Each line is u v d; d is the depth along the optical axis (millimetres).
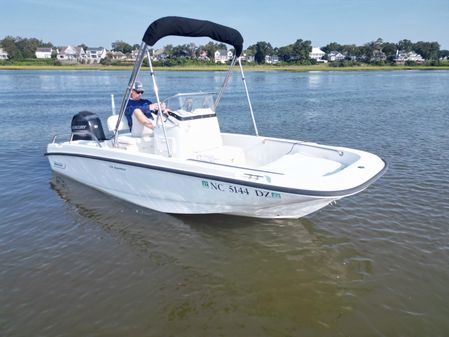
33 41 108750
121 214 5734
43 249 4773
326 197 4266
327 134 11969
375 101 22625
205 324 3508
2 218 5617
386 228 5301
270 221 5434
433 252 4668
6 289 3973
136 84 6438
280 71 81125
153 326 3473
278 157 6094
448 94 27359
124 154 5617
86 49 112500
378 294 3916
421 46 125750
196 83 33875
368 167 4863
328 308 3723
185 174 5027
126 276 4223
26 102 20516
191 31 5105
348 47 126375
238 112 17641
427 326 3465
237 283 4121
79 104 19781
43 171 7793
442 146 10039
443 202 6141
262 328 3461
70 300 3811
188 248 4809
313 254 4672
